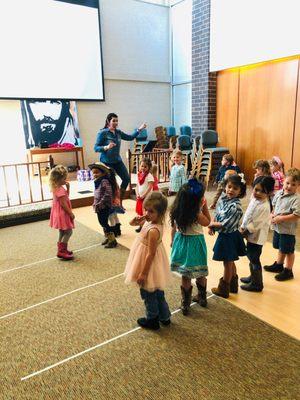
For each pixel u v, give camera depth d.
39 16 6.95
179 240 2.21
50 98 7.36
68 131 7.68
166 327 2.15
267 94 6.13
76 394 1.64
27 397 1.63
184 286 2.25
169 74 9.22
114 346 1.98
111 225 3.80
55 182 3.11
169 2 8.79
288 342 1.98
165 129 8.78
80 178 6.73
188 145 7.12
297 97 5.64
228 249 2.35
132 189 5.75
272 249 3.39
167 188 5.72
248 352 1.90
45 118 7.37
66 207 3.12
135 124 8.85
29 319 2.28
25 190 5.95
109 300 2.50
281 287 2.63
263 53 5.93
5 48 6.71
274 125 6.09
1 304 2.48
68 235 3.21
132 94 8.66
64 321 2.25
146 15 8.51
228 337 2.04
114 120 4.54
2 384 1.71
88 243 3.66
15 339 2.07
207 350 1.92
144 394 1.62
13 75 6.88
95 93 7.96
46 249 3.54
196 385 1.67
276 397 1.59
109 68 8.16
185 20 8.43
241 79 6.57
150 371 1.77
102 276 2.88
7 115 7.05
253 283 2.57
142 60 8.66
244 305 2.39
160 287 1.99
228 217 2.29
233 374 1.74
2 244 3.72
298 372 1.74
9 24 6.67
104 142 4.59
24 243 3.74
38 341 2.05
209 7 6.77
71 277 2.88
